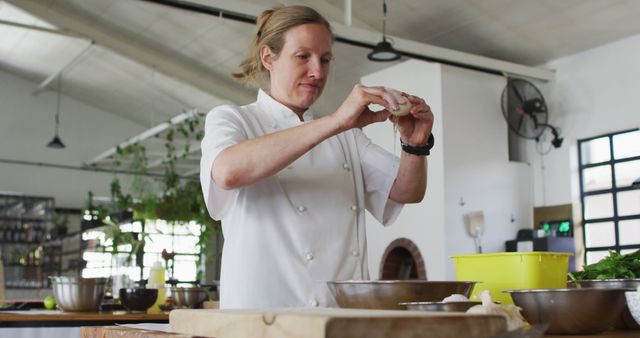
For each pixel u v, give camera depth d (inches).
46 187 556.1
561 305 46.6
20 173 550.9
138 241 253.6
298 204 62.3
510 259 78.5
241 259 60.5
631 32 301.4
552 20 302.5
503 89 336.8
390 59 284.5
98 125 580.4
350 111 52.1
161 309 173.3
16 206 529.3
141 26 401.4
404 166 66.0
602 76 315.9
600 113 315.9
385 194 69.7
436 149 319.3
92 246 404.8
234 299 60.2
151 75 460.4
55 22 408.2
